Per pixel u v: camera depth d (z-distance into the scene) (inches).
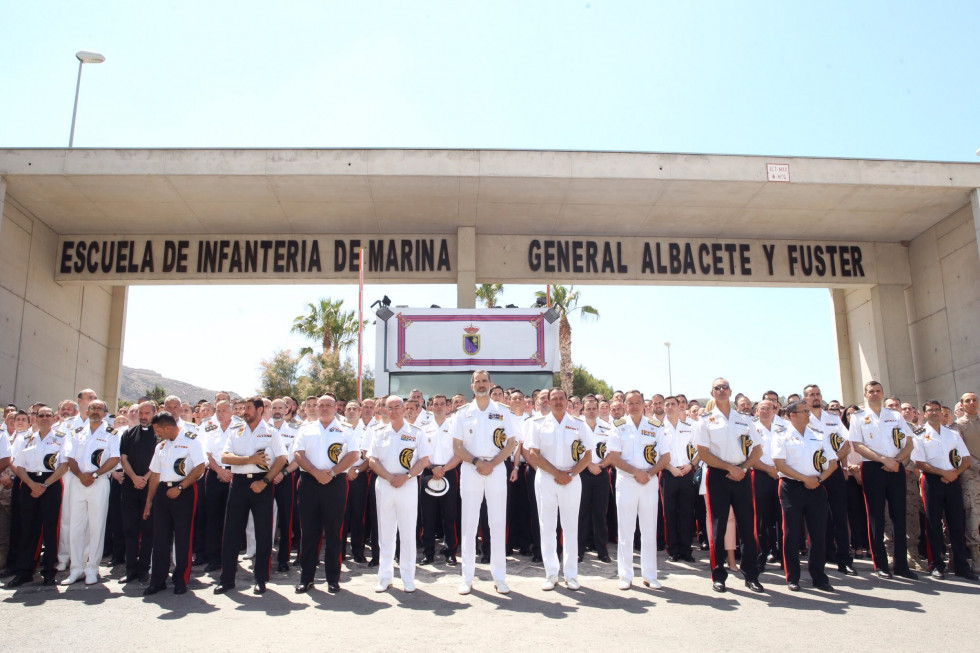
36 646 202.8
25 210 564.1
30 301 574.2
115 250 614.5
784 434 282.5
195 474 272.4
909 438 304.7
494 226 613.0
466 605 247.3
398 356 451.2
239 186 526.6
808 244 652.1
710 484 279.4
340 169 510.3
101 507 303.4
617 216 593.3
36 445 302.2
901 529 302.7
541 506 280.2
